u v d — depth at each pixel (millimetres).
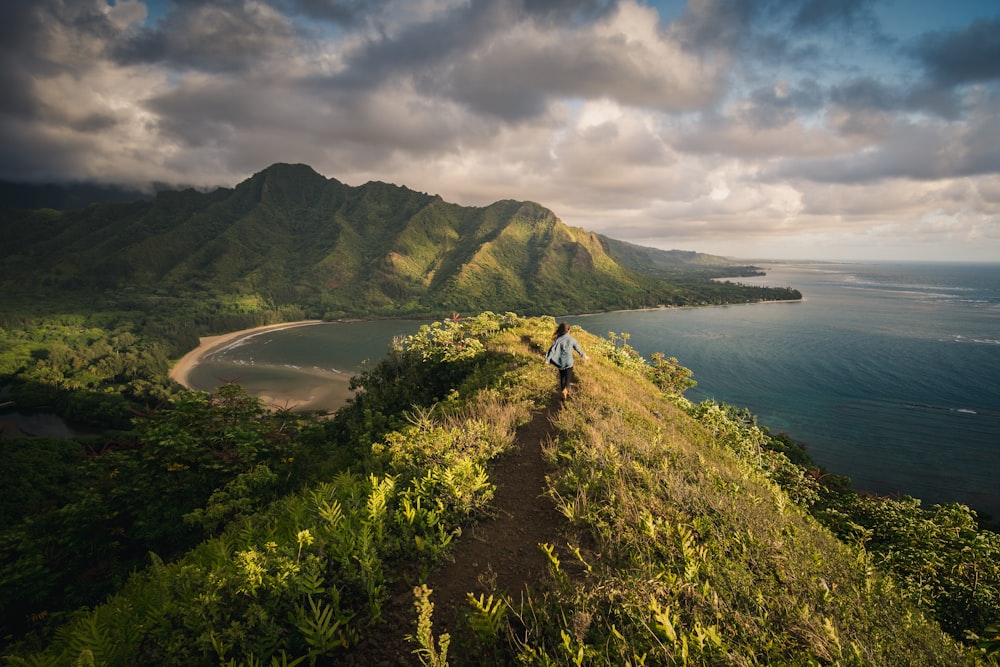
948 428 90000
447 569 4098
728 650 2945
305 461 14852
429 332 20359
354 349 188375
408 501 4613
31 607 9859
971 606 6105
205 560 4977
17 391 129750
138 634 3238
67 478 47406
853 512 10617
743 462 10445
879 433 87500
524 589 3783
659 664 2781
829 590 3809
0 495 28672
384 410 18172
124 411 110562
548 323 22641
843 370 135000
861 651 3018
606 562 4012
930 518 8633
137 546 11688
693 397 109938
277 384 133500
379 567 3787
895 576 6613
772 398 109688
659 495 5355
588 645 2848
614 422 8242
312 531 4117
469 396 11250
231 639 2938
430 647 2688
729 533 4551
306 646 3109
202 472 12773
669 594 3391
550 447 7043
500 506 5438
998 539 7449
